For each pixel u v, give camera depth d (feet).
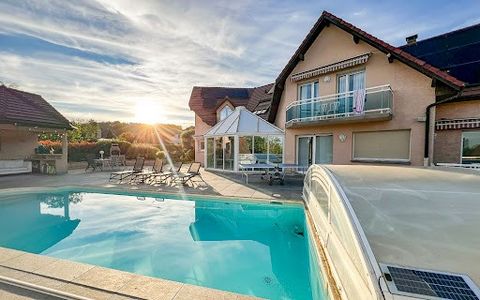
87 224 29.43
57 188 41.11
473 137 37.19
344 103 46.78
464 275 8.61
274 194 36.50
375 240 10.34
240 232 28.02
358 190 14.66
